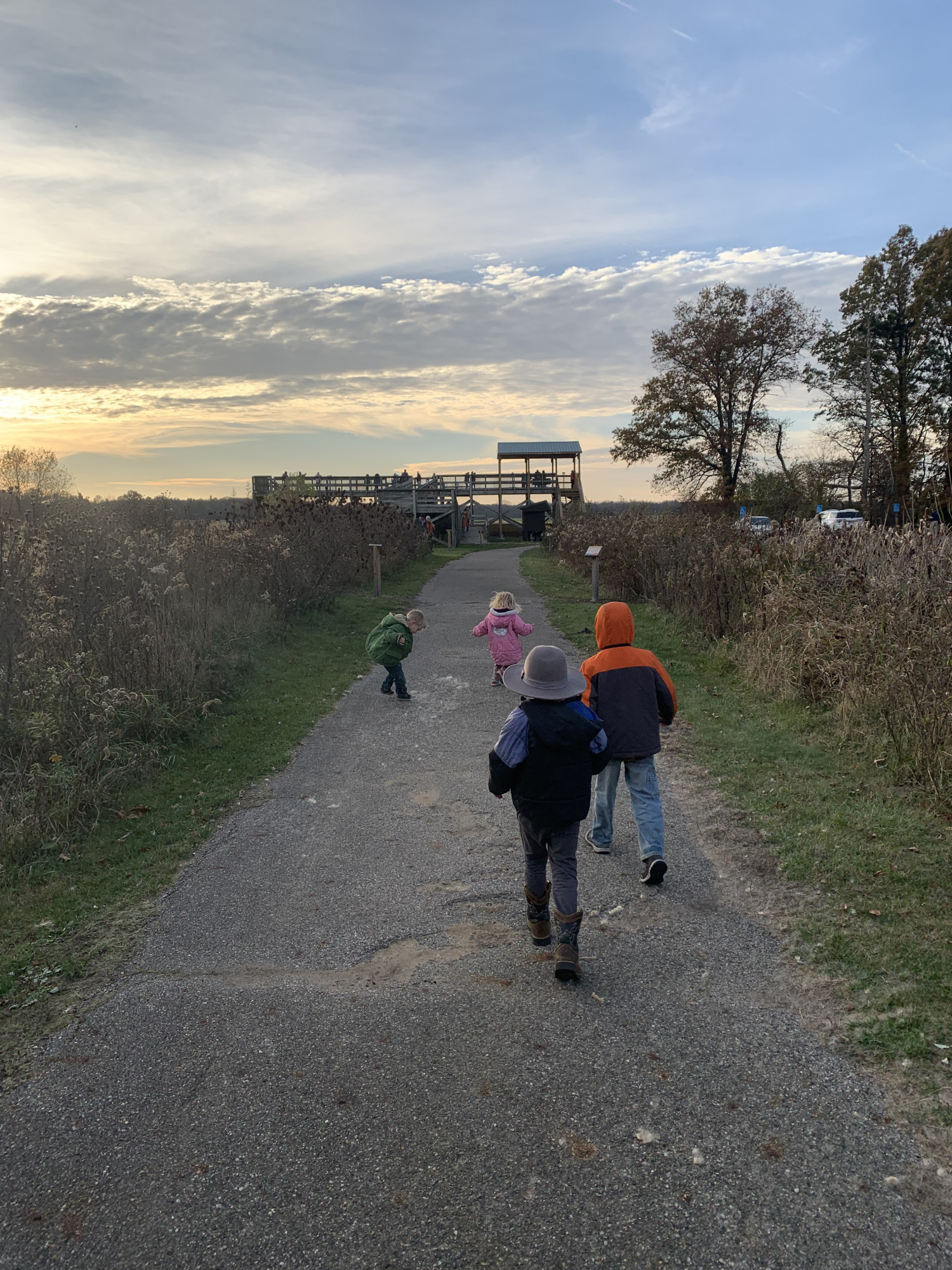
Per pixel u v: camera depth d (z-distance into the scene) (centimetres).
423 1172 260
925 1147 262
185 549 1217
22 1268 230
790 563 1028
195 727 780
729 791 591
